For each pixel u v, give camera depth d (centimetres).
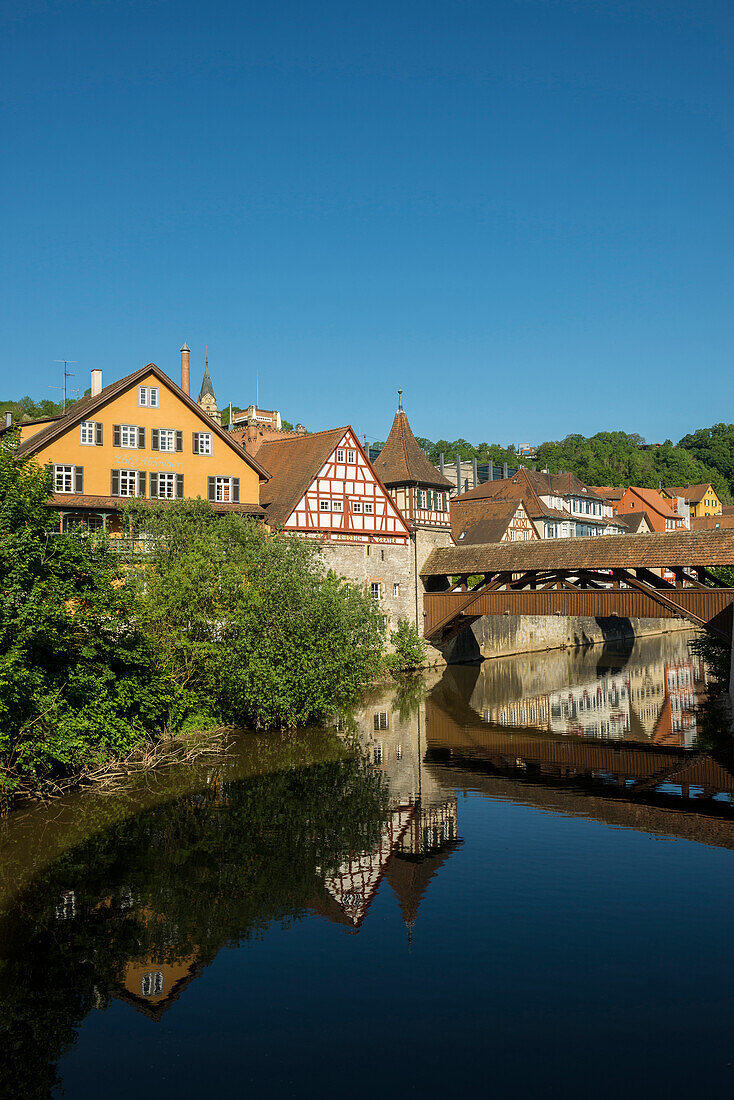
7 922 1402
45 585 1980
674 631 7369
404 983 1201
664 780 2306
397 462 4806
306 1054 1037
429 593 4662
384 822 1927
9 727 1944
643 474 14112
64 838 1789
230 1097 955
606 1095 943
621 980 1198
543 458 16375
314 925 1392
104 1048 1059
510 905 1458
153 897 1498
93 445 3528
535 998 1156
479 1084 969
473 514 6216
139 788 2183
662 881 1560
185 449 3791
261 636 2759
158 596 2639
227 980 1220
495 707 3556
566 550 4059
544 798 2130
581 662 5075
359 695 3828
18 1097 960
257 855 1705
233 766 2441
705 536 3638
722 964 1241
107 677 2302
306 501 4144
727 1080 970
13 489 1969
